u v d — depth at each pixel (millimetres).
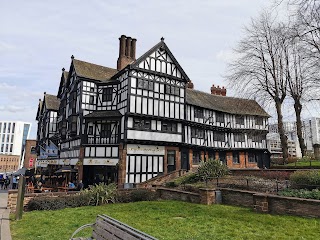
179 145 23609
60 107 30734
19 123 102438
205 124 26672
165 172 22312
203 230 6750
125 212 9438
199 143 26109
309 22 7418
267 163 32094
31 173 34281
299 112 22375
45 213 9297
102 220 4809
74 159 23547
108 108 23219
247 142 30656
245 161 30062
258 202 8977
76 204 11016
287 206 8328
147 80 22109
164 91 23000
